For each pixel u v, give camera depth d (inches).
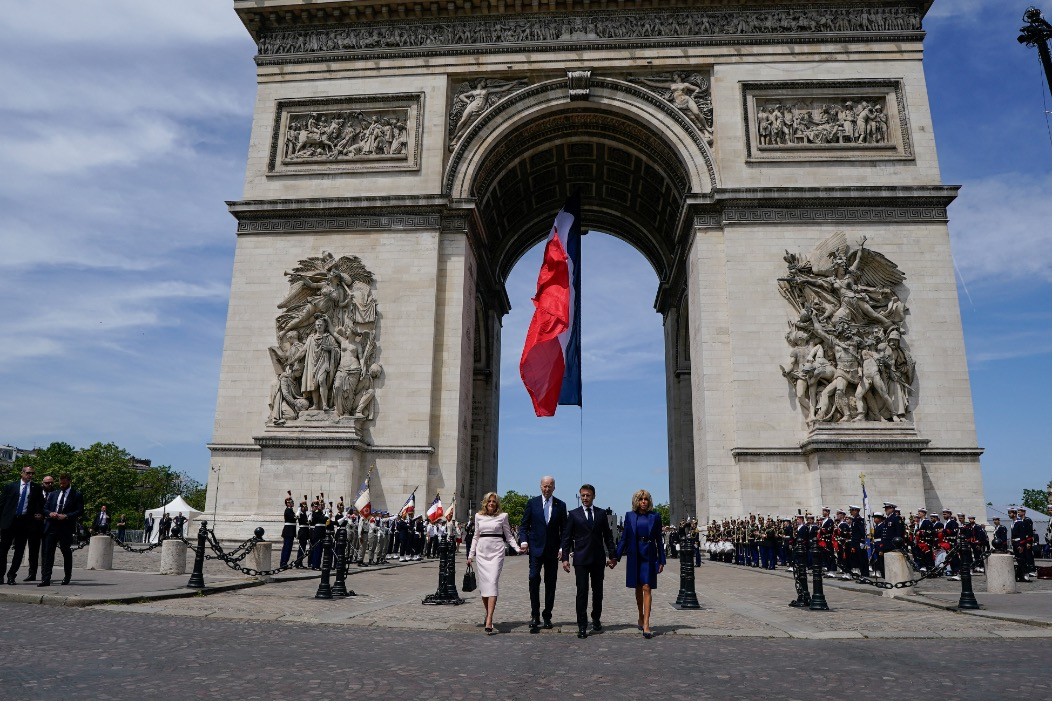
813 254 1795.0
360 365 1800.0
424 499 1729.8
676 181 2076.8
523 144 2123.5
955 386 1705.2
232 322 1857.8
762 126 1921.8
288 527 1298.0
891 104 1909.4
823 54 1947.6
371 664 468.8
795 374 1717.5
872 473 1598.2
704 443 1770.4
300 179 1963.6
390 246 1889.8
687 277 2070.6
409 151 1967.3
